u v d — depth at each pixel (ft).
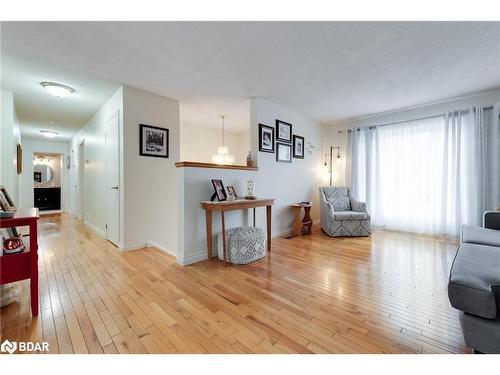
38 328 4.88
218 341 4.55
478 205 11.14
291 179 14.16
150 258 9.37
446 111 12.22
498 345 3.65
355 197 15.51
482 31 6.46
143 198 10.88
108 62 8.16
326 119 16.05
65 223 17.02
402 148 13.76
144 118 10.89
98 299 6.09
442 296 6.34
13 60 8.02
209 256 9.21
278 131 13.00
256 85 10.29
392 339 4.61
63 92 10.34
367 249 10.63
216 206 8.48
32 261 5.32
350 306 5.83
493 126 10.89
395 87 10.52
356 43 7.06
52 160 25.53
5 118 10.66
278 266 8.55
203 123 17.71
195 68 8.64
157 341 4.53
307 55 7.75
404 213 13.76
